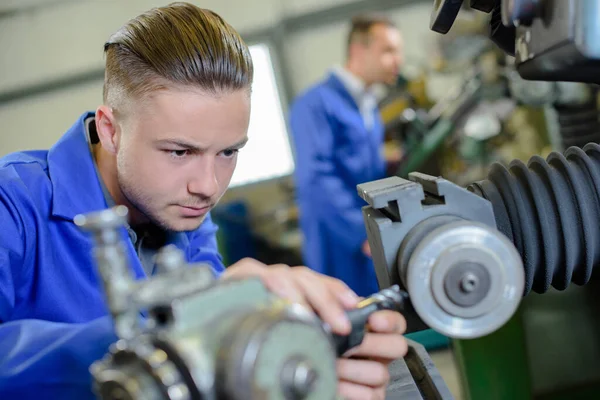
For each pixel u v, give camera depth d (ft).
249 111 2.88
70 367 1.74
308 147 8.52
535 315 4.99
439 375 2.26
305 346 1.30
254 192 12.06
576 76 1.98
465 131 8.64
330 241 8.62
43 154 3.30
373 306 1.74
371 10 11.71
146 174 2.82
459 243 1.68
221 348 1.27
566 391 4.99
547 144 8.76
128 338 1.30
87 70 12.25
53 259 2.97
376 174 8.74
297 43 11.93
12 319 2.96
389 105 8.99
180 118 2.68
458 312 1.69
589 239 2.08
